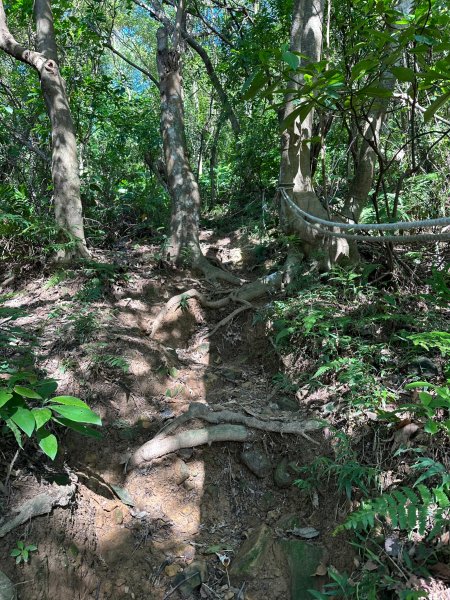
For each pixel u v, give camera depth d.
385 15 3.14
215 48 12.48
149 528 3.31
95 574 2.97
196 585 3.04
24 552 2.69
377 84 3.08
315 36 4.69
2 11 6.05
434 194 5.37
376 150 4.17
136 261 6.00
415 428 3.23
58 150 5.73
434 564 2.75
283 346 4.36
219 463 3.68
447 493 2.86
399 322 4.15
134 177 8.86
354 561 2.96
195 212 6.17
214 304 5.21
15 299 5.16
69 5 8.30
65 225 5.68
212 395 4.23
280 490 3.52
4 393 2.41
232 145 9.14
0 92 8.89
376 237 1.88
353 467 3.16
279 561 3.12
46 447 2.43
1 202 6.29
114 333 4.40
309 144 5.18
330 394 3.84
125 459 3.60
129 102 9.58
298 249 5.30
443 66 2.72
